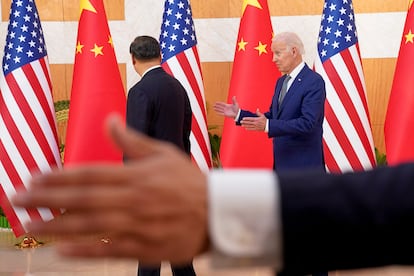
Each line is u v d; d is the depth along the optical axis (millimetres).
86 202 562
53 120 7148
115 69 7246
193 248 618
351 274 4977
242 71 7074
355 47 6770
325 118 6684
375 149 7648
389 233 672
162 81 4855
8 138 6949
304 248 668
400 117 6805
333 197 677
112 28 8102
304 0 7852
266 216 653
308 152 5031
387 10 7719
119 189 578
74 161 7086
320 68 6758
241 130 7008
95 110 7133
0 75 7926
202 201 621
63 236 582
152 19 8070
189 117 5066
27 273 5883
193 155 7031
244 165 6992
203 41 8008
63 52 8133
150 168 600
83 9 7246
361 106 6699
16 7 7164
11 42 7121
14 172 6914
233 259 651
